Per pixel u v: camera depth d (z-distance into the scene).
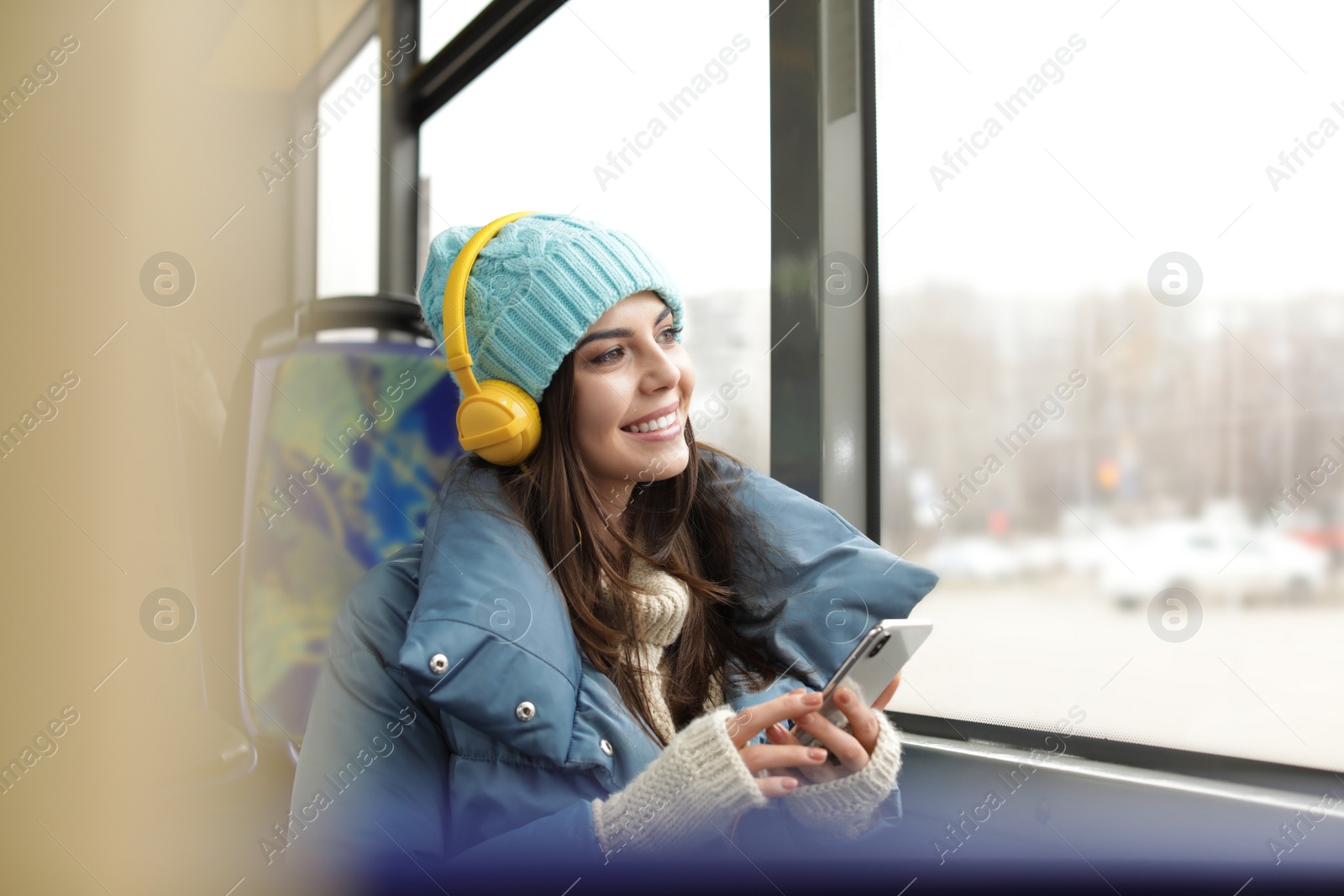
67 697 1.05
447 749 0.88
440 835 0.81
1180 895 0.93
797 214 1.29
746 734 0.77
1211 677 0.97
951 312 1.23
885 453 1.32
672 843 0.75
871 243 1.33
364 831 0.78
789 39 1.30
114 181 1.27
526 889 0.74
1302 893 0.87
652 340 0.93
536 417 0.92
